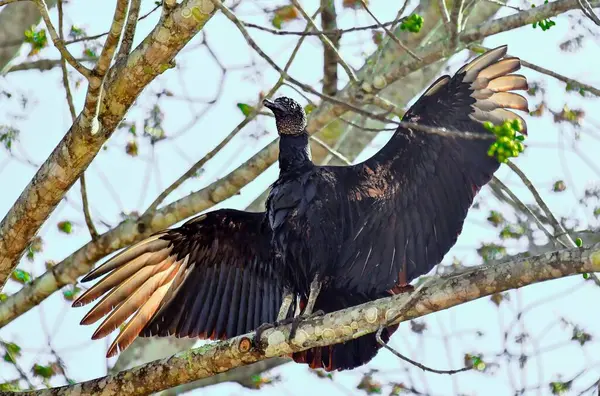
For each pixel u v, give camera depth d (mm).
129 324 11516
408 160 11070
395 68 13664
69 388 10531
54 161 10547
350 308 9805
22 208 10820
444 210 11102
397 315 9414
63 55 9734
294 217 11109
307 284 11328
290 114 12047
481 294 9055
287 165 11859
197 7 9789
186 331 11758
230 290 11922
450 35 12484
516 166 12078
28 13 14977
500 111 10945
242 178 13500
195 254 11883
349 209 11219
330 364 11211
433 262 11195
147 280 11633
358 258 11266
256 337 10148
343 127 15258
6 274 11336
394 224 11227
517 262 8914
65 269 13445
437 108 10938
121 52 10219
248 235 11883
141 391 10383
